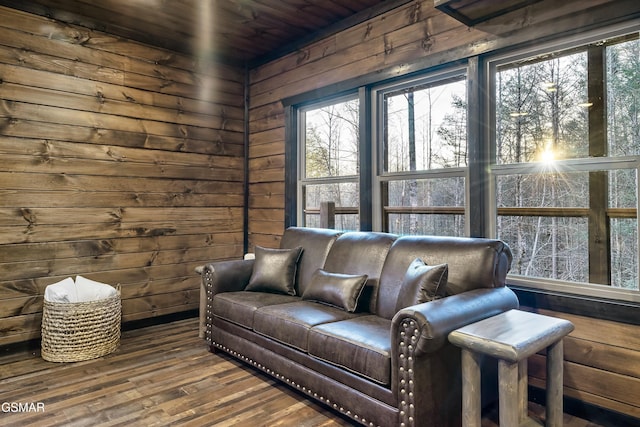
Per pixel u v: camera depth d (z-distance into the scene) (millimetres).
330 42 3662
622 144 2256
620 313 2121
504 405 1595
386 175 3295
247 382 2645
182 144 4102
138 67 3803
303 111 4109
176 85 4059
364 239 2938
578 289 2348
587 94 2367
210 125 4316
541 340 1659
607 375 2174
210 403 2361
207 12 3381
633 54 2209
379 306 2566
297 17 3484
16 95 3172
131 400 2391
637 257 2197
